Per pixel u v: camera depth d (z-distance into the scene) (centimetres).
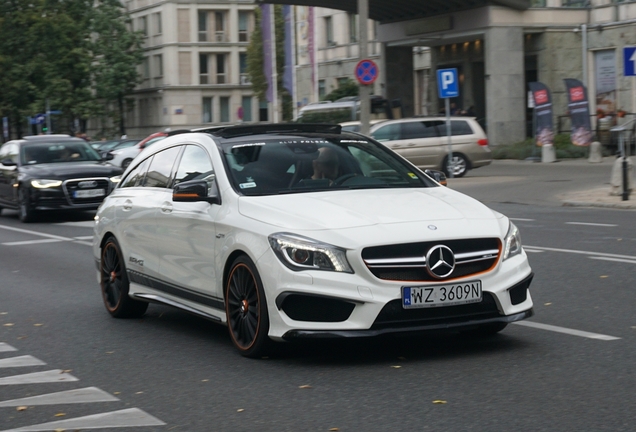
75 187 2289
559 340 805
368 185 832
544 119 3738
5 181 2445
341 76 6144
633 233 1614
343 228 714
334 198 778
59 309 1080
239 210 782
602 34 4353
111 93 8738
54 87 7681
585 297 1021
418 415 588
